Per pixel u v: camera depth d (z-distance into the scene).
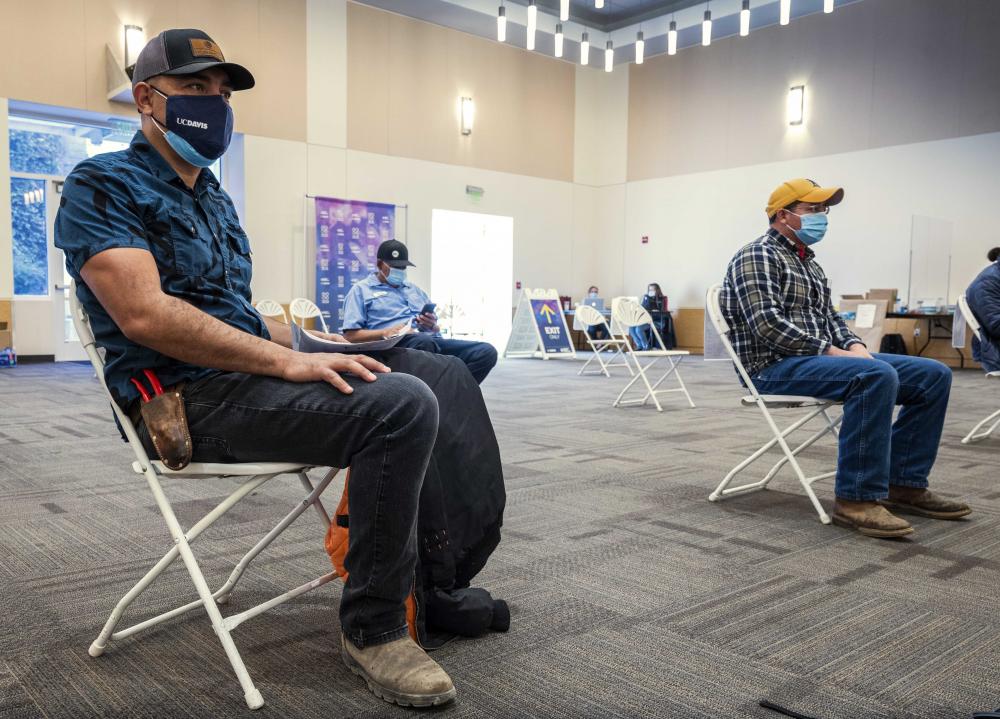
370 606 1.42
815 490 3.18
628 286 13.90
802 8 11.23
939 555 2.32
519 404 6.18
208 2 9.73
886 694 1.44
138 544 2.37
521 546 2.39
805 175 11.68
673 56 13.11
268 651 1.63
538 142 13.27
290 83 10.45
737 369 2.88
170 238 1.49
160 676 1.51
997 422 4.44
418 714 1.36
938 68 10.35
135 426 1.47
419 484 1.38
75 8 8.89
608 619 1.80
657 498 3.03
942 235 10.34
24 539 2.42
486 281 12.95
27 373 8.27
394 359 1.60
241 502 2.88
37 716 1.36
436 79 11.89
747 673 1.53
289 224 10.52
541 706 1.39
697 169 12.89
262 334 1.65
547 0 12.09
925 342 10.12
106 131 9.80
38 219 9.55
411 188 11.68
